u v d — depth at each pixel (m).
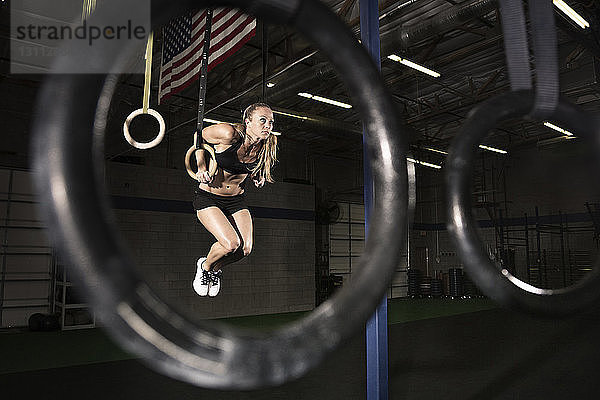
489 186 15.08
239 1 0.43
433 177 15.96
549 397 3.81
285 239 10.91
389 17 6.84
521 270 14.08
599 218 11.80
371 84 0.49
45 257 8.55
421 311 10.67
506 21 0.61
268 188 10.75
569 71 7.39
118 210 8.65
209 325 0.37
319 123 9.45
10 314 8.11
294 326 0.40
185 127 10.36
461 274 14.58
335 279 12.59
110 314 0.33
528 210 14.16
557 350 5.86
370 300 0.42
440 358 5.41
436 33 6.15
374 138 0.49
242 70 8.19
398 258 0.45
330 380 4.48
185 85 4.17
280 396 3.95
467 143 0.56
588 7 4.39
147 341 0.34
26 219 8.42
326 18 0.47
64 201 0.32
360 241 14.45
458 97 10.30
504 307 0.57
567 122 0.64
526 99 0.60
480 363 5.14
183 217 9.39
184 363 0.35
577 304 0.60
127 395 3.96
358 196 14.68
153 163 10.29
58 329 7.80
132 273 0.34
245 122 1.69
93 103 0.35
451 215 0.55
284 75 7.80
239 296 9.93
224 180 1.67
